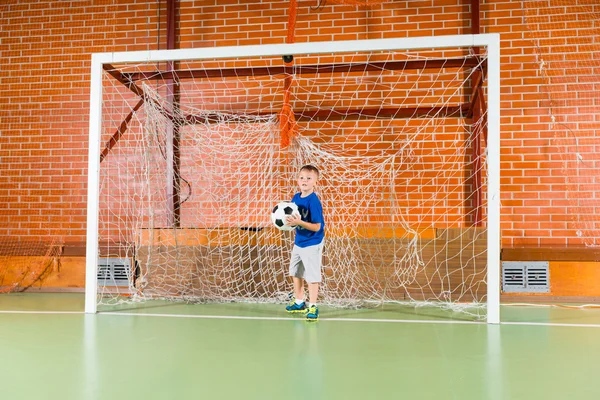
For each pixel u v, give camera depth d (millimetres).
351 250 4488
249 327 3209
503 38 5176
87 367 2230
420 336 2955
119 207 5395
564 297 4582
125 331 3074
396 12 5301
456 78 5168
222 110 5348
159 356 2438
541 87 5094
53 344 2707
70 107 5656
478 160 4977
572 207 4988
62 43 5719
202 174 5246
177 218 5246
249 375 2100
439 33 5230
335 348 2621
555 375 2139
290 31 4480
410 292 4402
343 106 5285
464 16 5207
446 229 4410
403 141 5176
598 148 4996
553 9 5141
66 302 4387
